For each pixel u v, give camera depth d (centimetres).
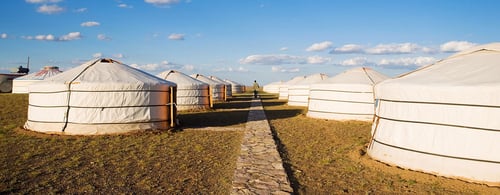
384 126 709
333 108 1510
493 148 547
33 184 536
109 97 1028
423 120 623
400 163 655
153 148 830
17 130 1066
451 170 583
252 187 528
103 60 1224
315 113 1593
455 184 551
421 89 617
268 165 667
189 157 742
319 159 739
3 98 2448
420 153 625
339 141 968
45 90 1041
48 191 505
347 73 1603
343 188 541
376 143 730
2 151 766
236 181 559
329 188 541
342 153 802
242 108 2166
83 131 1011
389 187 543
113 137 970
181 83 1961
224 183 559
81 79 1034
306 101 2469
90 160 697
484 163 554
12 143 861
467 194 507
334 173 628
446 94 586
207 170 638
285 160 723
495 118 544
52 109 1033
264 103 2833
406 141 649
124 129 1044
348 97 1477
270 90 6269
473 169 562
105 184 545
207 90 2078
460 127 577
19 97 2573
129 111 1053
